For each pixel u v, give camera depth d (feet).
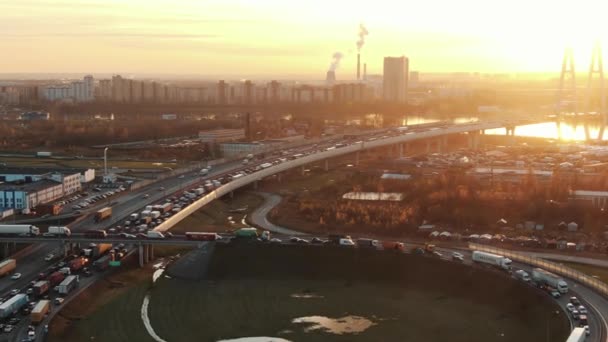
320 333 558.15
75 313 579.89
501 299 613.52
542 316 558.97
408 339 545.85
